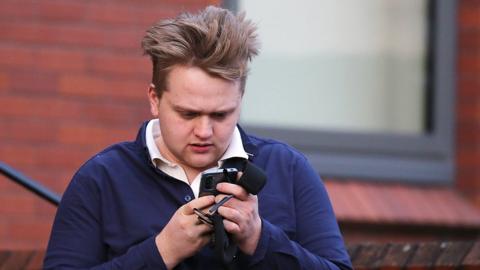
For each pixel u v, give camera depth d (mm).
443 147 17500
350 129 17609
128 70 16000
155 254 7680
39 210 15656
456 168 17531
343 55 17703
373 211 16422
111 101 15969
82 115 15906
